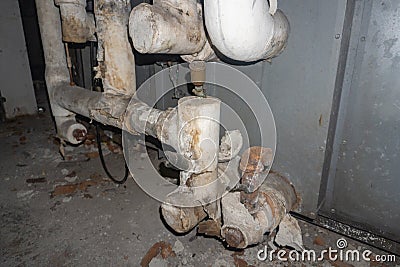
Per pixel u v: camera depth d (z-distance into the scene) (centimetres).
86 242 125
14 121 268
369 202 111
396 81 94
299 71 103
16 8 255
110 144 212
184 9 89
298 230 111
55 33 161
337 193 118
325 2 91
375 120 102
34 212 144
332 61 95
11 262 115
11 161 193
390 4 90
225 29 76
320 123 104
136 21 84
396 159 101
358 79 102
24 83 274
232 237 88
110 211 144
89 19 142
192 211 96
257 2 76
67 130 172
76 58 246
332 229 122
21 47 265
